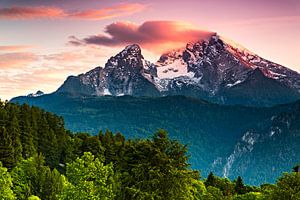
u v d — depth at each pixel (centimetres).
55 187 8662
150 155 4469
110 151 10988
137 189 4362
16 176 8412
